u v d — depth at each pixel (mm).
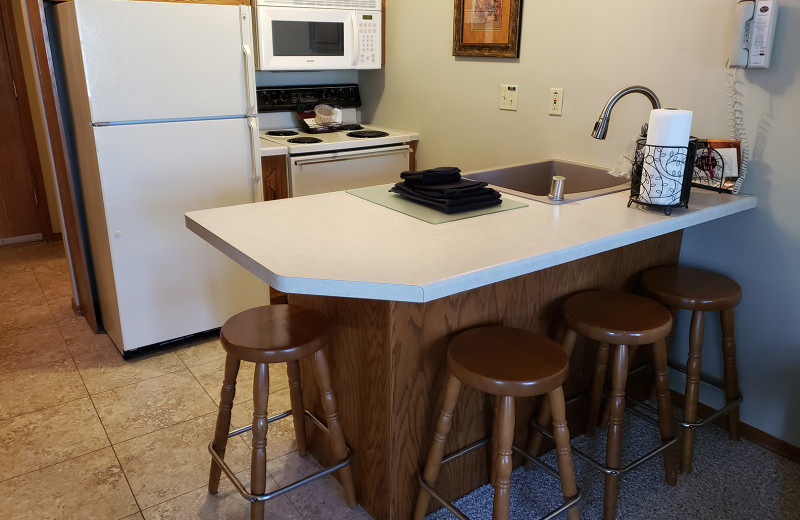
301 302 1935
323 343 1604
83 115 2361
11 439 2109
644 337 1638
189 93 2441
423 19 3049
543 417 1855
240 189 2693
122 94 2297
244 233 1550
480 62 2803
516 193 2021
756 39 1812
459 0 2789
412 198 1887
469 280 1293
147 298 2611
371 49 3293
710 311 2070
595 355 2096
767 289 2027
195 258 2682
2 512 1775
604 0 2242
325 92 3541
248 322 1669
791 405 2039
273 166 2893
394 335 1511
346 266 1318
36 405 2314
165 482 1918
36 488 1877
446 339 1637
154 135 2410
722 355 2209
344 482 1790
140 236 2506
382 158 3180
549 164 2543
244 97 2592
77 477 1929
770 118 1882
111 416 2254
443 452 1679
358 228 1605
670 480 1917
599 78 2324
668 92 2117
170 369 2600
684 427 1955
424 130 3232
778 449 2094
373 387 1624
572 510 1607
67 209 2809
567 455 1562
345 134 3305
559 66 2461
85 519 1759
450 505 1561
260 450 1586
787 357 2021
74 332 2928
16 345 2789
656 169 1754
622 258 2057
